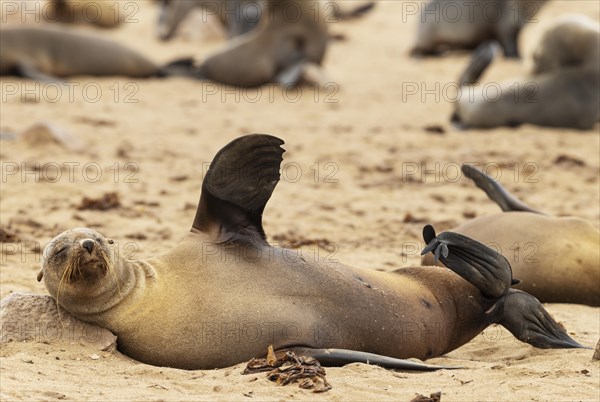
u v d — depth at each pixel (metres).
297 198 50.28
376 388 24.03
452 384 24.95
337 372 25.22
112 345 25.83
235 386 23.77
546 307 34.72
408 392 23.95
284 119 70.06
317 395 23.44
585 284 34.81
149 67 84.38
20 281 33.91
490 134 67.75
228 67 82.44
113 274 25.44
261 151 26.47
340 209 48.66
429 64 96.06
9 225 41.62
